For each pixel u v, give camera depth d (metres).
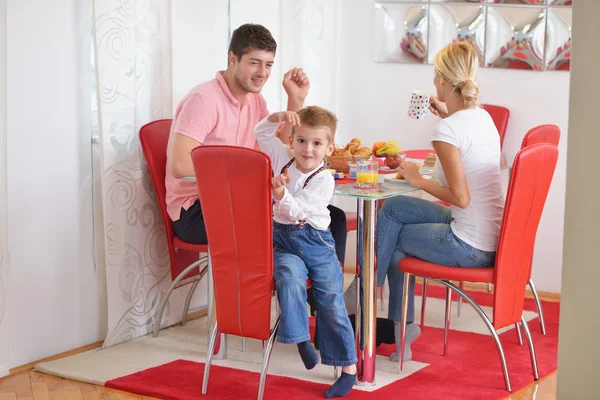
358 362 3.04
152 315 3.79
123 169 3.57
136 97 3.62
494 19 4.52
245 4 4.34
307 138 2.88
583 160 1.88
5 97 3.07
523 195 2.91
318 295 2.92
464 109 3.12
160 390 3.01
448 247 3.06
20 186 3.25
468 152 3.01
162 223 3.80
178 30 3.84
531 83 4.47
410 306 3.34
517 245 2.99
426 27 4.72
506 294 3.02
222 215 2.80
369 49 4.91
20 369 3.30
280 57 4.69
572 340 1.93
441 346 3.56
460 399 2.93
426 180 3.00
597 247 1.88
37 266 3.35
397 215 3.22
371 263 2.98
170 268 3.80
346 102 5.02
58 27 3.33
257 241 2.77
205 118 3.44
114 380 3.13
